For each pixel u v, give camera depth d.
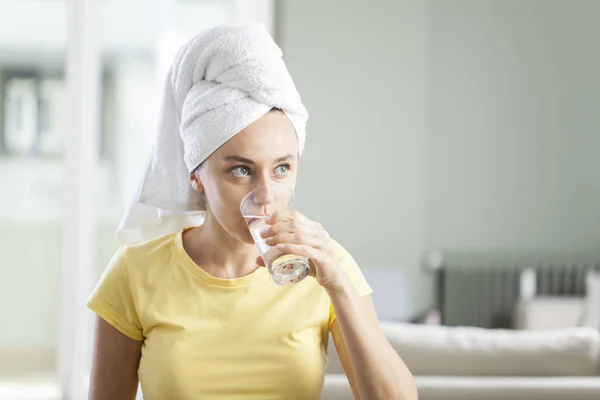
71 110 5.05
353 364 1.23
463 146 5.98
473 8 5.96
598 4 5.99
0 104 5.18
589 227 6.04
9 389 5.09
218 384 1.28
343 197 5.85
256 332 1.29
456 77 5.97
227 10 5.46
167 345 1.29
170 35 5.30
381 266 5.86
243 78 1.22
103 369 1.35
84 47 5.06
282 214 1.16
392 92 5.85
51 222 5.24
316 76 5.80
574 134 6.03
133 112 5.23
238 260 1.33
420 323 5.10
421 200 5.88
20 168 5.21
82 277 5.09
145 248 1.38
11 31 5.16
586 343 2.27
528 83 5.99
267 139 1.21
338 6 5.80
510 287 5.80
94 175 5.16
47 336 5.29
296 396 1.29
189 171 1.29
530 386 2.17
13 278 5.25
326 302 1.32
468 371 2.25
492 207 6.00
